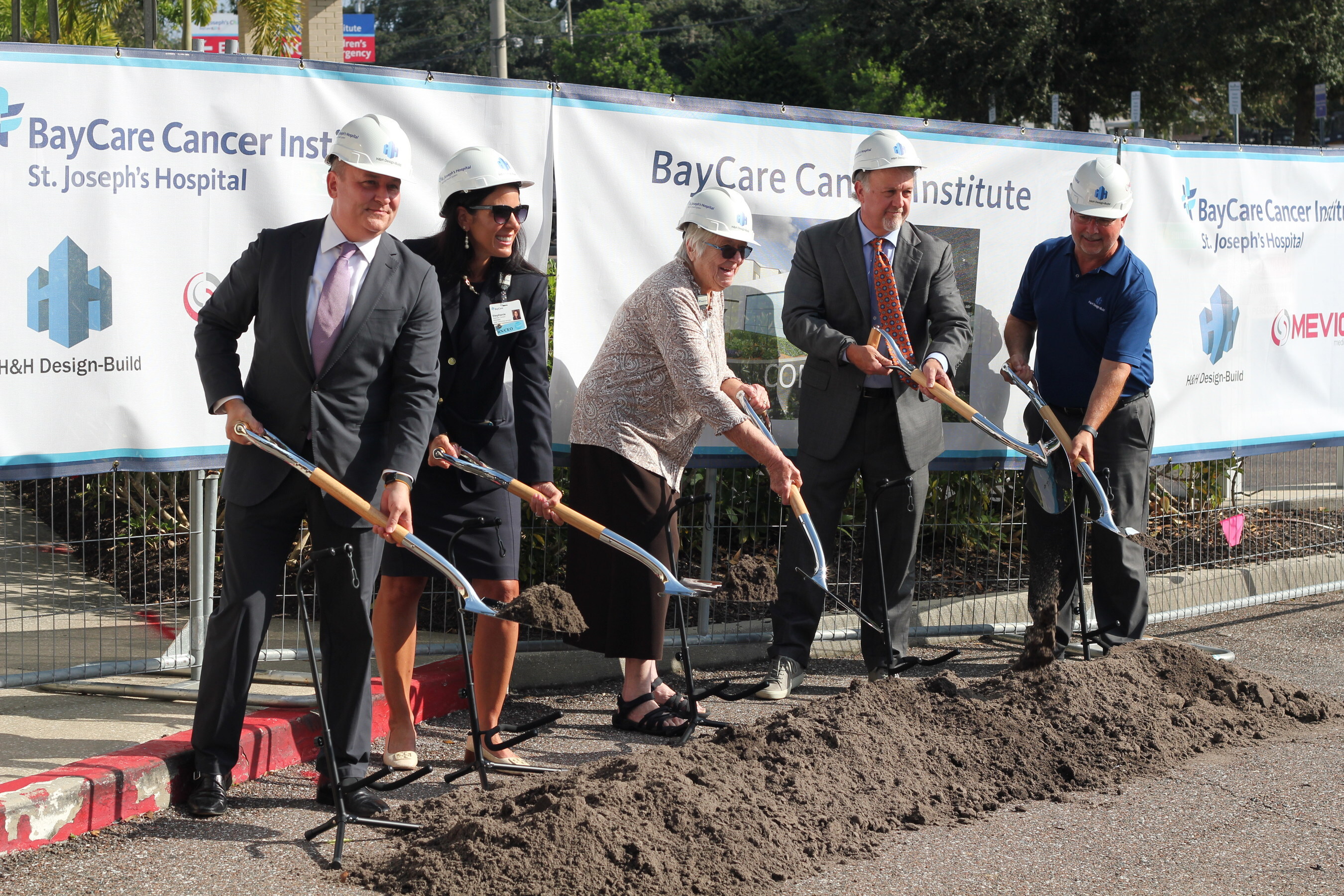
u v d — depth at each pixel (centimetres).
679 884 343
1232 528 686
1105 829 393
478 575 444
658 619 485
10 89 442
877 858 370
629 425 482
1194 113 3266
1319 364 741
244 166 485
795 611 559
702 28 7156
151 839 374
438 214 520
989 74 2980
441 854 348
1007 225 646
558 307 551
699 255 475
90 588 583
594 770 394
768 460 473
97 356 464
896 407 538
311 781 428
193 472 493
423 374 396
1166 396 683
